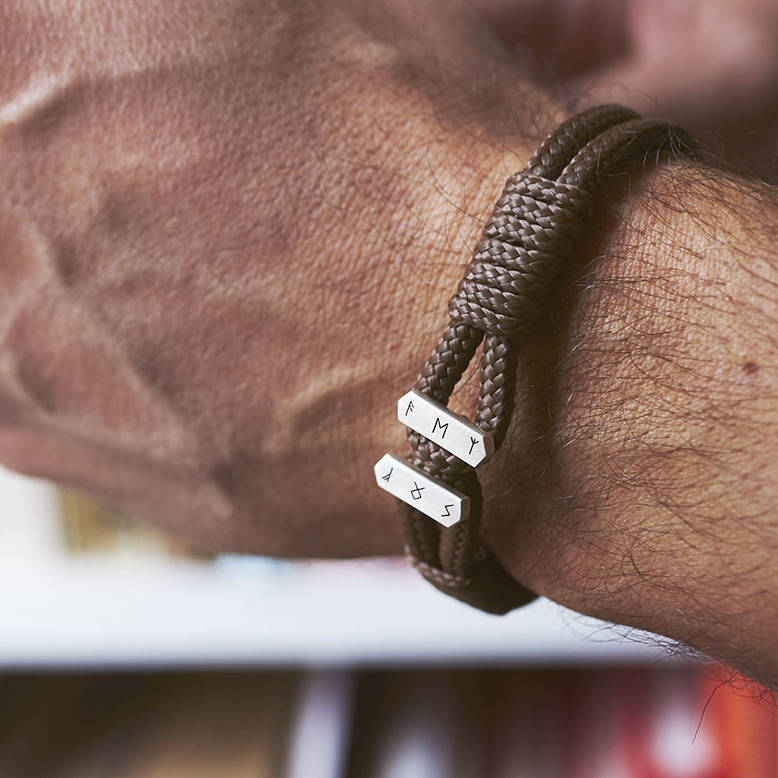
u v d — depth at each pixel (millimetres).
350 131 259
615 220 242
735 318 234
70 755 542
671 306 238
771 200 242
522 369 244
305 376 261
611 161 242
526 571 255
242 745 547
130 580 560
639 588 245
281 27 261
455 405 253
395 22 270
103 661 536
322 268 257
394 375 257
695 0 348
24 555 569
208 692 591
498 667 604
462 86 268
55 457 285
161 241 261
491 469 250
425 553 254
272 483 271
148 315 265
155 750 544
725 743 497
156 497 282
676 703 556
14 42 260
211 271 261
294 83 260
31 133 261
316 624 538
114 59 259
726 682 256
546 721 563
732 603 239
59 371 273
